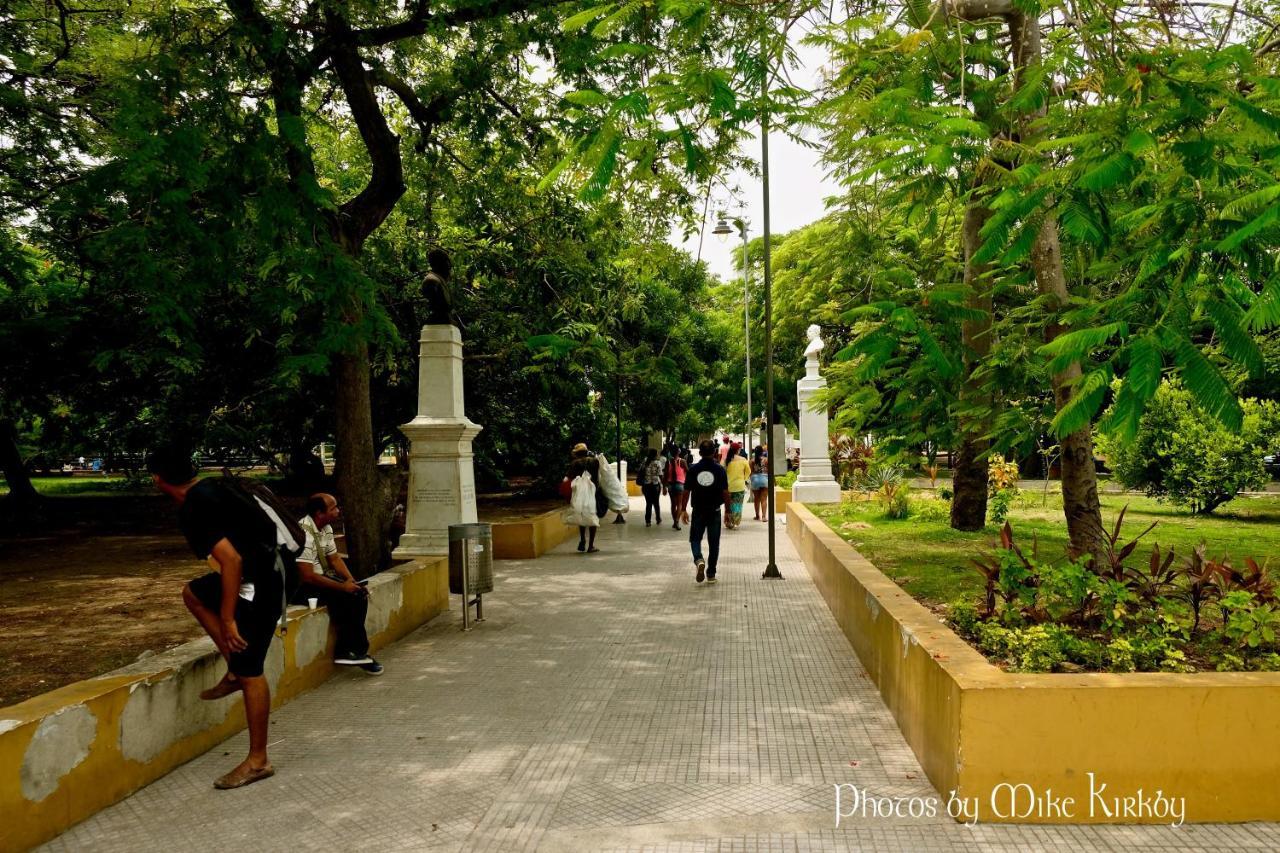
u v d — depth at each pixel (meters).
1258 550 8.38
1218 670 4.04
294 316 8.59
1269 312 2.85
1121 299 3.65
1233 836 3.45
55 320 12.14
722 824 3.73
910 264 8.27
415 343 15.95
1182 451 12.44
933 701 4.10
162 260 6.77
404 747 4.79
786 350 31.88
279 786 4.25
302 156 7.31
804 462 18.95
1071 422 3.30
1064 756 3.59
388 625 7.30
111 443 18.69
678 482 17.05
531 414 20.77
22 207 10.80
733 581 10.60
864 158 5.45
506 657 6.86
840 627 7.68
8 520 16.72
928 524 11.63
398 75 11.85
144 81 6.98
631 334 21.92
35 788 3.61
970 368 6.17
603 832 3.69
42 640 6.21
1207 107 3.35
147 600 8.01
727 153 8.66
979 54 5.42
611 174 3.73
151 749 4.32
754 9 5.41
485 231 14.02
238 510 4.37
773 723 5.11
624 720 5.21
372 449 9.97
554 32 8.66
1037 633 4.36
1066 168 3.63
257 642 4.36
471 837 3.67
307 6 8.98
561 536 15.14
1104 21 4.50
